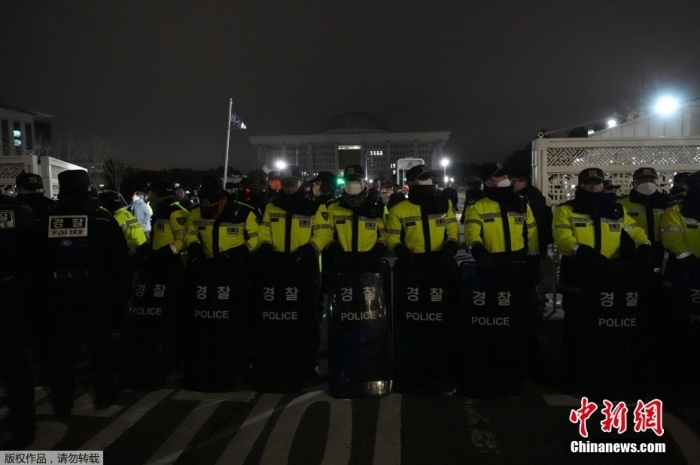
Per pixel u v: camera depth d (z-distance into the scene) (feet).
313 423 14.42
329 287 16.42
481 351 15.78
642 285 15.49
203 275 16.92
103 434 14.06
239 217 17.21
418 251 16.29
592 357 15.57
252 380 17.06
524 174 20.58
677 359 15.74
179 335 18.61
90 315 15.29
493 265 15.75
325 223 16.62
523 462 12.29
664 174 25.45
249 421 14.67
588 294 15.61
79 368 19.70
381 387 16.08
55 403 15.47
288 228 17.07
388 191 65.51
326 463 12.35
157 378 17.16
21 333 13.61
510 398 15.81
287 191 17.26
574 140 25.46
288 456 12.71
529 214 17.33
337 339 16.17
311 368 16.79
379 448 12.99
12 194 35.76
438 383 16.05
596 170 15.97
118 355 17.74
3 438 13.93
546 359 19.17
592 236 15.93
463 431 13.83
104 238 15.37
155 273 17.84
